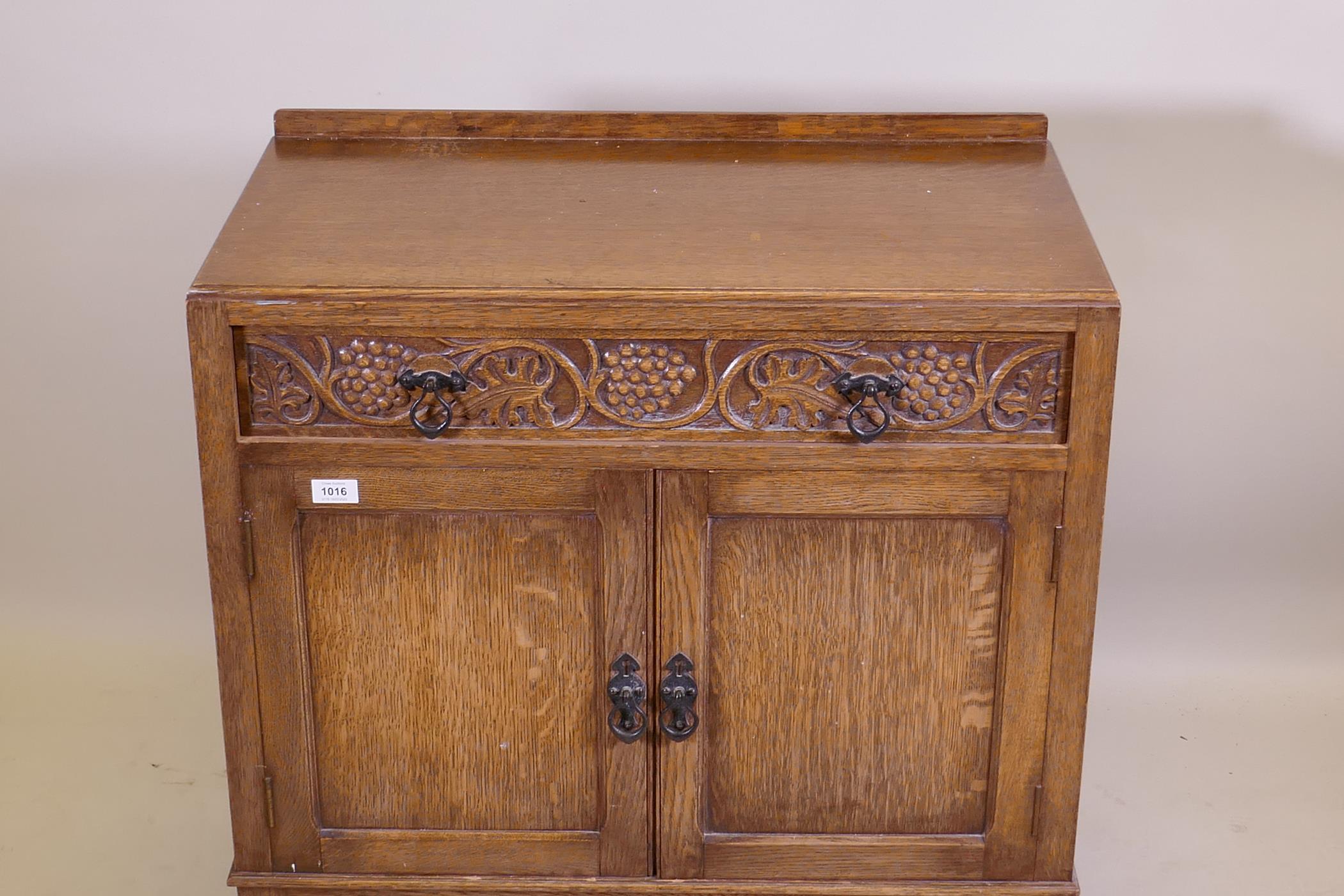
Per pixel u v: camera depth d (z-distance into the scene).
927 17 2.81
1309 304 2.95
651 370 2.05
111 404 3.06
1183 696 3.10
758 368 2.05
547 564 2.15
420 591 2.16
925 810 2.26
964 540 2.13
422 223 2.20
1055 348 2.03
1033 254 2.10
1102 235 2.94
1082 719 2.20
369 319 2.01
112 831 2.80
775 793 2.26
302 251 2.11
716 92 2.87
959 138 2.50
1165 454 3.05
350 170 2.38
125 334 3.01
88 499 3.12
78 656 3.16
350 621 2.18
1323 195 2.89
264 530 2.12
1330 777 2.91
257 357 2.05
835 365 2.04
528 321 2.01
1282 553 3.12
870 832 2.28
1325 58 2.80
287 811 2.26
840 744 2.23
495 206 2.26
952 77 2.85
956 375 2.04
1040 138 2.50
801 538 2.13
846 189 2.32
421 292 2.01
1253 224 2.91
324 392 2.06
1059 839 2.26
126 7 2.81
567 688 2.21
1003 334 2.02
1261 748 2.98
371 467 2.10
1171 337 2.98
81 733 3.02
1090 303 1.99
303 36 2.84
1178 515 3.10
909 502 2.11
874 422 2.07
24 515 3.13
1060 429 2.07
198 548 3.17
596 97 2.88
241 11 2.81
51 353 3.02
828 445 2.08
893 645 2.18
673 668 2.19
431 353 2.04
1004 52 2.83
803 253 2.11
